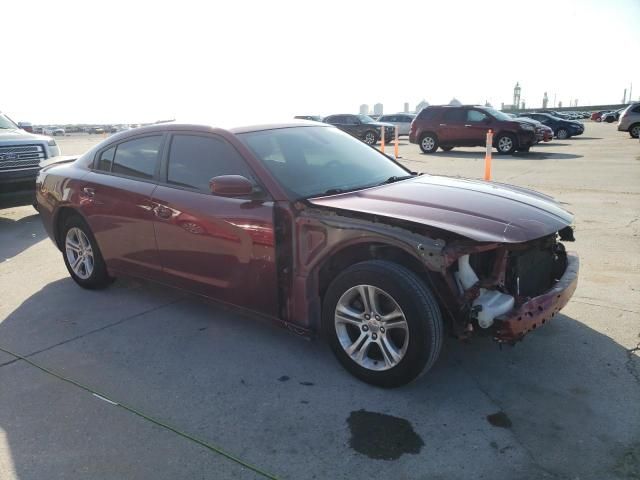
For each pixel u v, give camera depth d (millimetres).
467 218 3100
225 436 2883
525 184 10766
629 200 8672
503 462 2607
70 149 26438
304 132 4355
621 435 2777
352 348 3371
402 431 2873
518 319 2922
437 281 2979
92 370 3645
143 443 2842
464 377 3395
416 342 3033
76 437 2910
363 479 2525
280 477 2555
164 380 3486
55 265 6148
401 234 3037
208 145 4020
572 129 26297
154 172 4332
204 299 4129
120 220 4520
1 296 5141
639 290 4660
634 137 25547
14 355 3898
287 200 3490
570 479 2477
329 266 3510
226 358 3762
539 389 3227
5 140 8148
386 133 27719
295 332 3605
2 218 9109
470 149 21938
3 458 2752
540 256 3502
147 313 4613
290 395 3264
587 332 3918
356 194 3617
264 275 3617
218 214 3762
